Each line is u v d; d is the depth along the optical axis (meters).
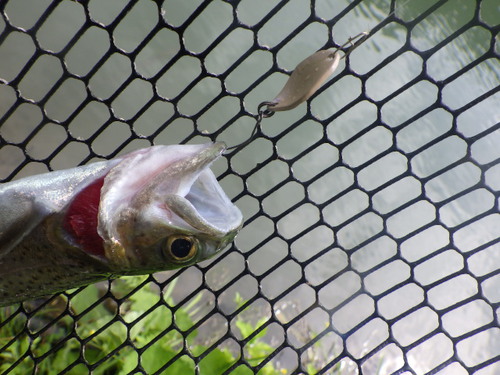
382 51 0.80
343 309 0.64
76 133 0.62
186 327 0.46
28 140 0.31
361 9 0.80
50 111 0.62
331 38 0.26
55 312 0.45
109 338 0.44
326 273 0.67
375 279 0.68
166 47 0.72
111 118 0.30
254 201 0.68
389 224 0.72
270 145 0.71
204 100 0.70
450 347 0.63
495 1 0.80
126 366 0.40
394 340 0.30
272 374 0.47
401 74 0.81
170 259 0.25
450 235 0.29
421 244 0.71
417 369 0.60
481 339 0.64
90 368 0.32
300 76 0.25
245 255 0.31
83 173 0.25
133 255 0.25
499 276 0.69
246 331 0.48
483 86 0.82
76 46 0.67
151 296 0.46
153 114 0.67
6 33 0.28
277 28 0.76
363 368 0.58
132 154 0.25
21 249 0.25
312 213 0.71
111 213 0.24
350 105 0.28
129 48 0.70
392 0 0.25
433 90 0.81
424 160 0.76
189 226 0.25
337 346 0.60
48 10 0.28
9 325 0.43
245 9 0.76
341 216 0.71
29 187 0.25
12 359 0.41
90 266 0.25
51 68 0.65
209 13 0.75
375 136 0.76
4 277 0.25
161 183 0.25
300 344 0.58
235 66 0.28
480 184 0.28
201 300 0.58
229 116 0.70
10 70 0.62
